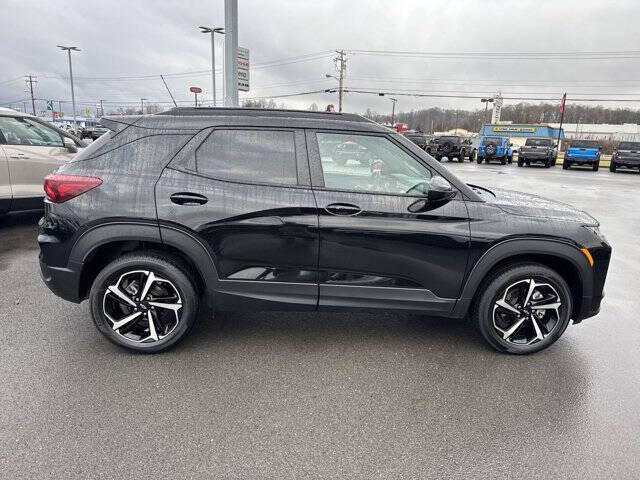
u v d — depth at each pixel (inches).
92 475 85.4
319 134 127.2
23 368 121.0
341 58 2073.1
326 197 124.1
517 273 130.2
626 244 292.5
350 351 136.3
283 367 126.1
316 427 101.7
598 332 154.9
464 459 93.0
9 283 184.7
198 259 124.5
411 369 127.2
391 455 93.7
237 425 101.3
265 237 124.0
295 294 129.0
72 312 157.1
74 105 1862.7
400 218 125.0
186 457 91.0
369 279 128.6
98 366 123.3
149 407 106.3
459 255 127.3
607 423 105.3
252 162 125.6
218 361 128.1
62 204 123.3
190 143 125.4
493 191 155.6
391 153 127.6
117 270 124.8
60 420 100.4
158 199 121.9
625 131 3572.8
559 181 745.6
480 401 113.0
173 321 131.6
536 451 95.7
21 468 86.4
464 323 158.2
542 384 121.2
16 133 267.4
